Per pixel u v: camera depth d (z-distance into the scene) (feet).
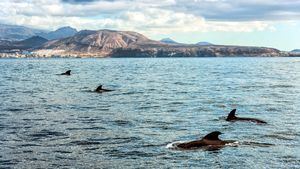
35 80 282.56
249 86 218.79
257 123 103.30
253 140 84.23
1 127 97.76
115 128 96.99
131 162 68.80
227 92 185.06
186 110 126.82
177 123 103.60
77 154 73.56
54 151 75.41
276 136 88.28
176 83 242.78
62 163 68.18
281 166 66.85
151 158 71.20
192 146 78.38
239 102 147.02
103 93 184.55
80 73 389.19
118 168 65.77
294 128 97.19
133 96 170.50
